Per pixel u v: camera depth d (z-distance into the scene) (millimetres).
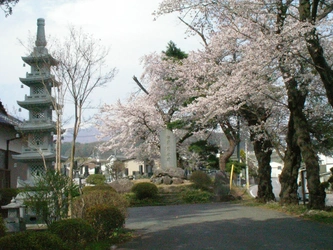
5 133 21750
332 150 20766
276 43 13117
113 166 46188
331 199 26391
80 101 13227
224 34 18203
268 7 13680
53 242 6828
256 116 18578
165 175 25047
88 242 9406
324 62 12586
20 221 11719
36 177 11383
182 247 8969
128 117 26797
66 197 9969
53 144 16844
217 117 20953
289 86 15180
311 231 10594
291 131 16578
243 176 46969
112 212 10258
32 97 15930
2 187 20516
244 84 15047
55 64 13586
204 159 29688
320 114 18062
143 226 12758
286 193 16844
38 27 14523
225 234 10477
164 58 25531
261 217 13750
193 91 21938
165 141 25422
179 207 19391
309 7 13062
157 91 25484
